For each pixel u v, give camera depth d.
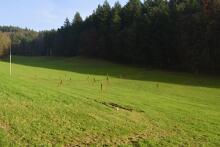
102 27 124.94
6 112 23.28
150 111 29.42
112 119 24.64
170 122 25.55
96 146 18.34
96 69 92.69
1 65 84.69
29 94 31.06
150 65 99.62
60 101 29.44
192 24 84.44
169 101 38.34
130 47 103.56
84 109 27.11
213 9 82.00
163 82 65.00
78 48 146.25
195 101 41.09
